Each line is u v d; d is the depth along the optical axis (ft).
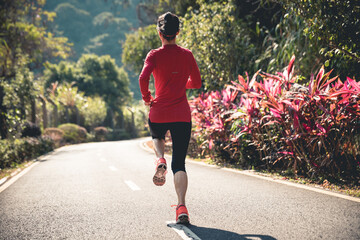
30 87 74.49
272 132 24.22
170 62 11.76
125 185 21.59
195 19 42.86
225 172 25.55
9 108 60.23
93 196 18.37
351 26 19.24
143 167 31.81
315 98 18.45
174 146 12.35
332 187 17.99
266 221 12.48
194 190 18.86
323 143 19.11
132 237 11.31
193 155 39.27
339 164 19.86
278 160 23.31
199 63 42.09
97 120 143.23
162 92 12.01
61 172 29.84
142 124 175.83
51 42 86.84
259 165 26.12
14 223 13.51
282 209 14.05
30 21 76.33
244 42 41.63
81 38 472.85
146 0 84.58
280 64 32.83
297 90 20.22
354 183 18.45
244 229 11.68
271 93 21.07
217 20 40.86
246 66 40.73
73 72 208.13
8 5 66.23
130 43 89.81
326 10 19.30
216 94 31.35
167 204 15.84
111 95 211.20
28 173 30.32
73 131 109.40
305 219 12.46
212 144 30.25
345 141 19.44
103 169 30.94
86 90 203.31
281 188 18.44
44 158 48.73
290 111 19.70
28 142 50.16
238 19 42.93
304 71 29.68
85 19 499.10
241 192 17.83
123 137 151.43
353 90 18.57
